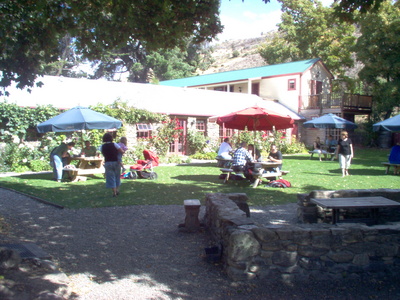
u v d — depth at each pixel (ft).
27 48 21.01
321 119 63.26
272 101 98.27
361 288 13.84
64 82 64.54
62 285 12.87
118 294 13.01
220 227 16.83
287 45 128.26
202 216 24.16
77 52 25.21
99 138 56.59
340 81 113.70
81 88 65.05
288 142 86.22
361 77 93.66
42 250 16.60
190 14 24.26
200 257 16.79
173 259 16.55
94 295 12.87
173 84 119.24
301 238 14.21
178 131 67.56
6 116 49.29
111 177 30.37
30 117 51.26
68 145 41.57
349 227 14.73
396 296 13.21
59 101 57.47
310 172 48.37
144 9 22.88
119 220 23.16
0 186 35.22
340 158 44.16
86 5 21.77
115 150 30.37
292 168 53.01
